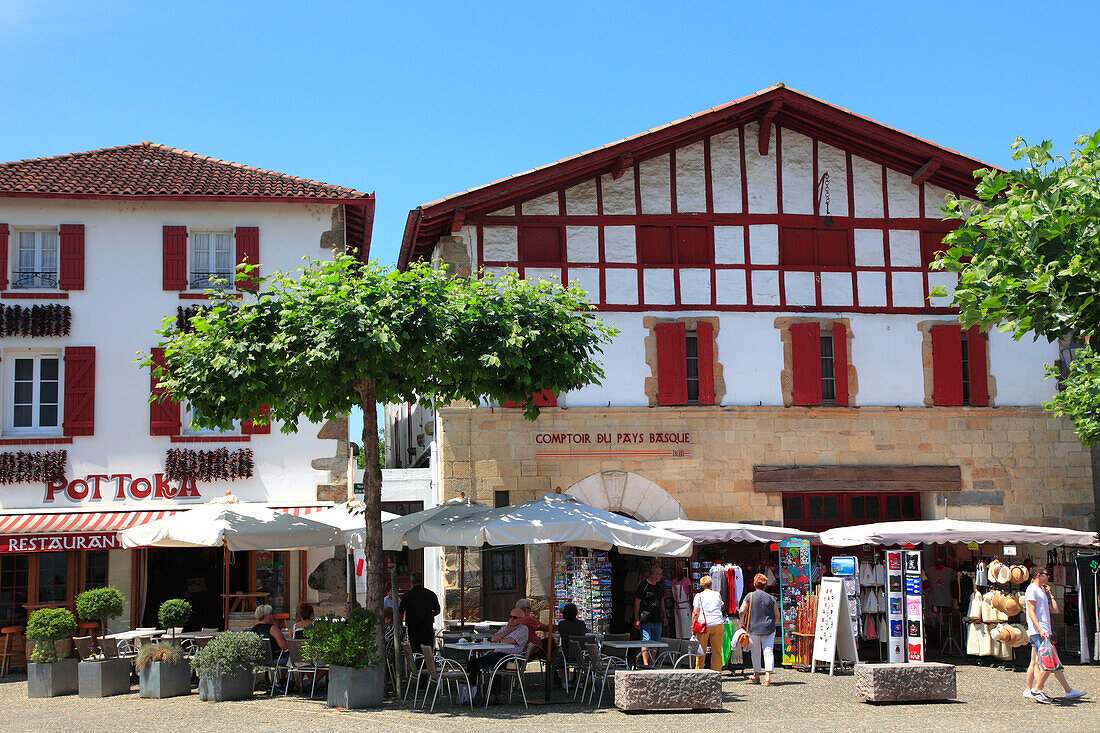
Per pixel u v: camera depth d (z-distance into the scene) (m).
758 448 22.62
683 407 22.44
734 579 18.86
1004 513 23.22
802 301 23.33
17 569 19.64
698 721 12.91
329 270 14.99
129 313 20.72
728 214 23.36
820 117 23.28
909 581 17.78
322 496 20.72
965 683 16.45
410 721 12.80
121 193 20.70
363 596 21.47
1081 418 19.80
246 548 16.14
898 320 23.59
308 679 15.82
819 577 19.92
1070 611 22.39
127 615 19.89
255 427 20.75
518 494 21.78
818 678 17.02
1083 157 11.41
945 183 24.11
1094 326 10.58
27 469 19.94
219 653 14.55
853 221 23.80
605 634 17.03
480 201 22.06
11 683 17.53
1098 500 23.42
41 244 20.89
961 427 23.38
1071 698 14.59
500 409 21.97
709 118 22.94
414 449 33.41
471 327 14.62
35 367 20.58
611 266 22.81
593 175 23.03
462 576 19.02
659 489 22.16
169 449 20.42
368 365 13.95
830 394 23.34
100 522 19.00
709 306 23.00
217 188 21.33
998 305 10.88
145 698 14.93
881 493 23.30
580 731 12.11
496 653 14.50
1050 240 10.62
